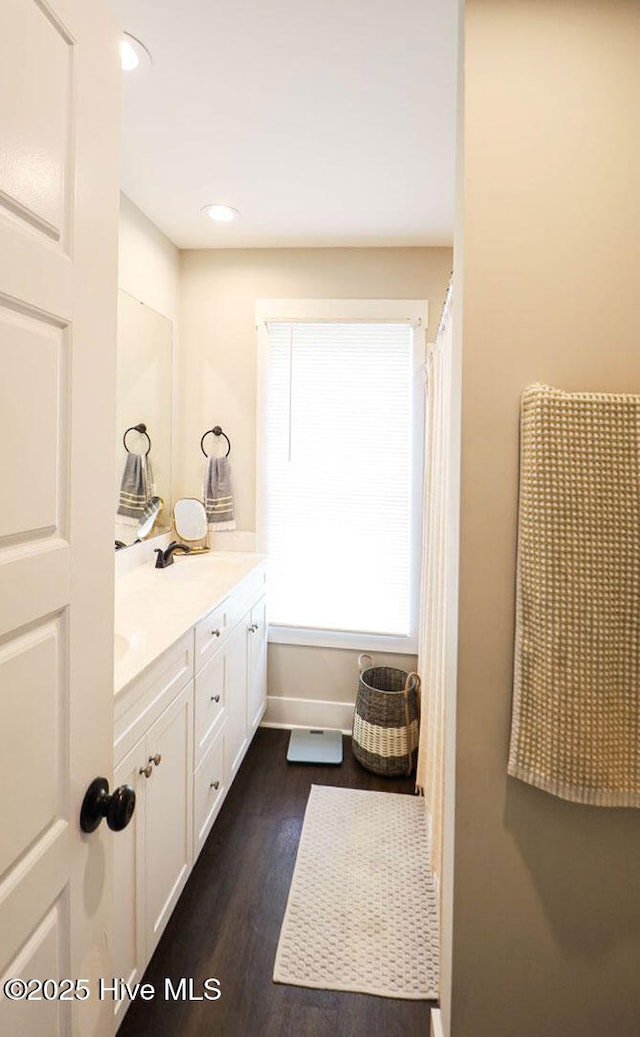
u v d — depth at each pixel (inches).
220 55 55.5
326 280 105.6
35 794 24.3
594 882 41.6
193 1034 51.1
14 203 21.7
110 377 30.1
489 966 42.6
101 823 30.5
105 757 30.5
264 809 84.6
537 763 39.9
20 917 23.2
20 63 21.8
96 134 27.8
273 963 58.2
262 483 109.3
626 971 41.8
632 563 38.4
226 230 98.4
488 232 40.1
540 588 39.0
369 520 109.1
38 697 24.4
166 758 57.3
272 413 109.8
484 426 40.9
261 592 103.8
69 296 25.8
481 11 39.7
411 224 94.8
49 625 25.3
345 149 72.4
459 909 42.7
